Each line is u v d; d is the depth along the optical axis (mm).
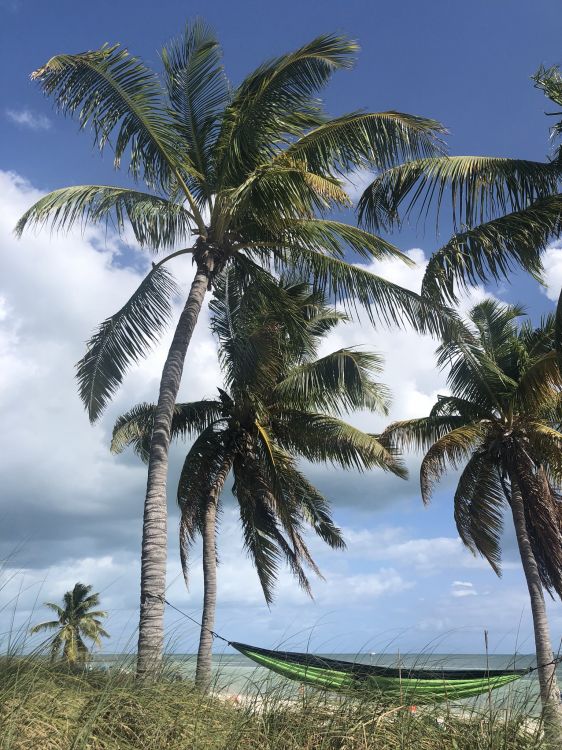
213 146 14125
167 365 13078
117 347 14062
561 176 12984
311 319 22203
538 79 13180
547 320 22391
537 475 21156
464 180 13094
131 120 13336
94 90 13039
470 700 6078
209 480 21344
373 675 6371
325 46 12711
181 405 22031
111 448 21656
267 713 6117
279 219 13117
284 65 12898
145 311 14273
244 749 5699
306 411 20812
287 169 12359
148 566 11516
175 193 14344
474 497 22016
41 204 13109
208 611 19562
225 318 17844
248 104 13211
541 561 21531
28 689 5887
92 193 13445
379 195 13672
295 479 20594
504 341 22531
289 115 13531
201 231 14117
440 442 20469
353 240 13617
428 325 13703
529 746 5547
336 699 6254
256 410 20500
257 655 10812
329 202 13055
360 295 13773
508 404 20969
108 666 6777
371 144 12773
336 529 22203
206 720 6105
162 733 5863
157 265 14367
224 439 21406
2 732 5227
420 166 13391
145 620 11109
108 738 5664
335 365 18219
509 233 13008
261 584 21094
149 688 6453
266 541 21406
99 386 13953
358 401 18172
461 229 13203
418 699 6129
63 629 6797
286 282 21703
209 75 13875
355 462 20078
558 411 20469
